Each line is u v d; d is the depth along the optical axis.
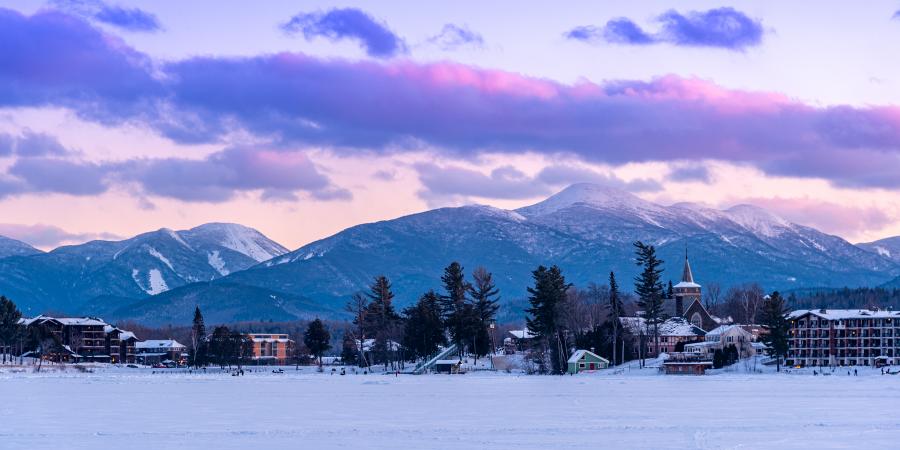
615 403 152.12
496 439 105.62
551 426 117.75
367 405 149.38
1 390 186.50
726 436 107.75
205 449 99.31
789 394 172.75
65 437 108.06
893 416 128.88
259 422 123.12
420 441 104.31
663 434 109.38
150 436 108.88
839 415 130.38
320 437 107.81
